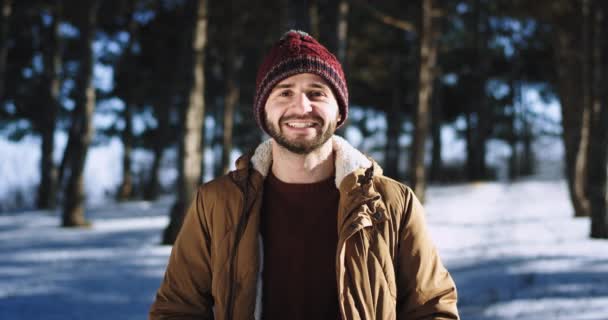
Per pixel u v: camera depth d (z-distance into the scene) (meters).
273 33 16.30
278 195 1.66
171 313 1.66
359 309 1.49
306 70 1.55
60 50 16.61
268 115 1.60
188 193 8.14
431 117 23.97
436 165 23.94
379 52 20.47
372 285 1.51
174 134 23.20
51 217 13.27
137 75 19.69
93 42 11.55
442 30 20.80
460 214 10.70
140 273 6.20
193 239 1.69
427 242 1.62
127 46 18.88
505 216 10.30
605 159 7.38
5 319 4.25
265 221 1.66
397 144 23.56
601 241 7.07
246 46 17.67
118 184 21.84
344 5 9.27
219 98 23.09
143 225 10.99
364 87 22.78
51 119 16.39
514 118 25.75
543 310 3.92
